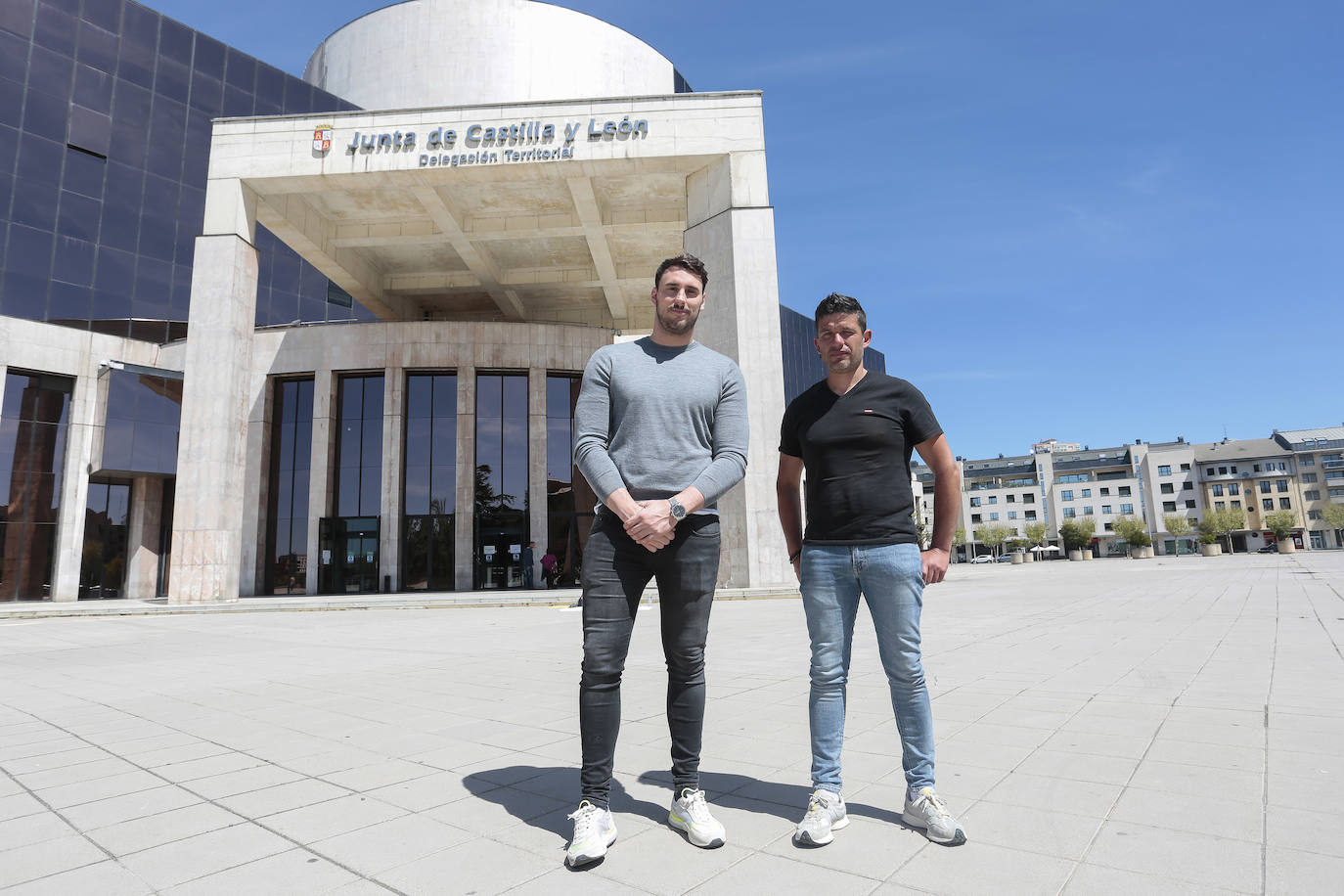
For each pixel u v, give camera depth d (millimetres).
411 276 28703
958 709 4332
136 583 24797
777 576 17688
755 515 17938
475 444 25344
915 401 2660
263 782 3230
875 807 2713
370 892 2086
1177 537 86438
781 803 2793
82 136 24812
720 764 3336
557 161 20031
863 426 2609
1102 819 2492
